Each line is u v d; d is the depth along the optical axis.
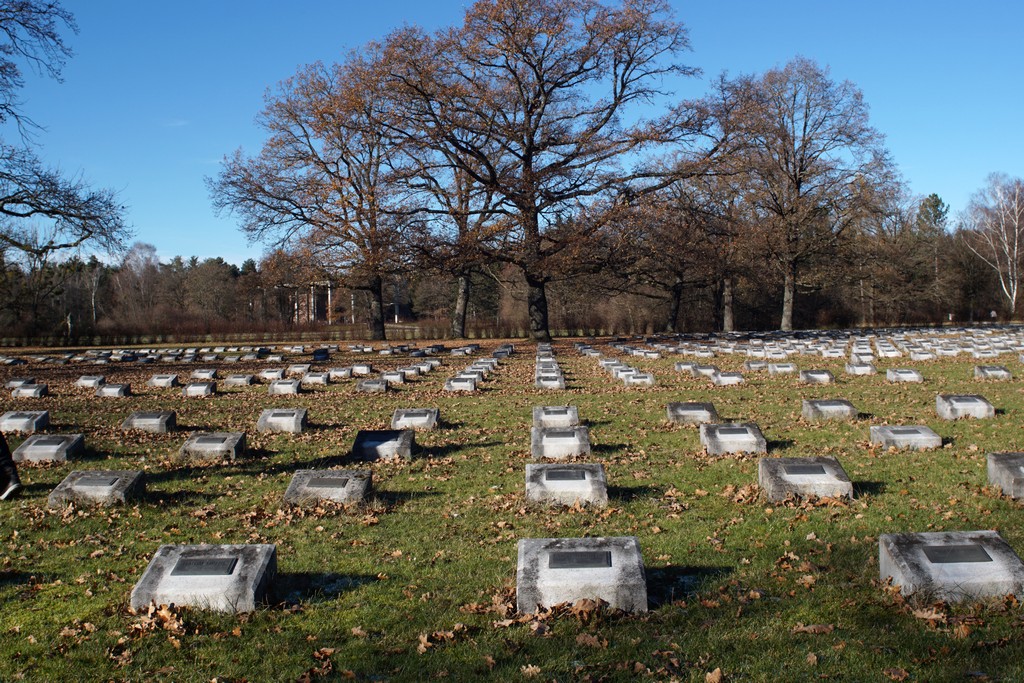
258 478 11.89
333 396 22.38
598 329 64.06
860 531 8.38
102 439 15.23
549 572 6.54
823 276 57.12
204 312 76.19
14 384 23.84
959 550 6.48
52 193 28.91
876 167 49.38
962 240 71.19
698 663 5.56
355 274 47.06
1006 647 5.52
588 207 39.00
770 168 49.56
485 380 25.30
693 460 12.34
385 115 38.81
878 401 18.11
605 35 37.22
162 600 6.68
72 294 70.06
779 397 19.41
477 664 5.66
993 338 35.00
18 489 9.98
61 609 6.84
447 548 8.37
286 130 47.22
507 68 39.12
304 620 6.54
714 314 68.44
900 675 5.25
